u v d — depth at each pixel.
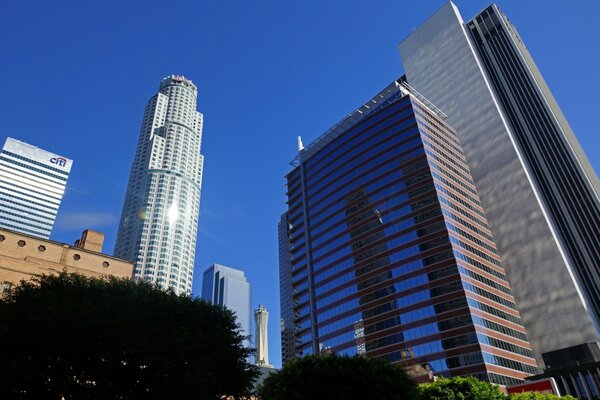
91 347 32.00
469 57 169.75
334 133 167.88
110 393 32.78
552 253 125.75
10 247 68.31
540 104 158.00
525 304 125.25
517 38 183.12
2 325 29.67
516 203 138.38
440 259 109.81
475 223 125.88
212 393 35.69
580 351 101.44
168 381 31.89
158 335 34.09
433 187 119.81
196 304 38.41
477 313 101.31
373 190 132.62
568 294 118.62
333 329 124.56
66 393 31.23
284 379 40.00
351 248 130.62
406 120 135.25
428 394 52.16
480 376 91.56
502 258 134.88
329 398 37.75
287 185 170.12
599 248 128.62
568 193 141.62
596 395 92.69
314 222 148.50
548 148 150.88
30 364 29.31
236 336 39.50
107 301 33.50
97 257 76.62
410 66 191.00
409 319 107.56
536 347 118.50
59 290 34.12
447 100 169.62
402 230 120.19
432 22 189.88
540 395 63.81
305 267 144.62
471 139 156.75
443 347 99.31
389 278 116.75
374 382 38.06
